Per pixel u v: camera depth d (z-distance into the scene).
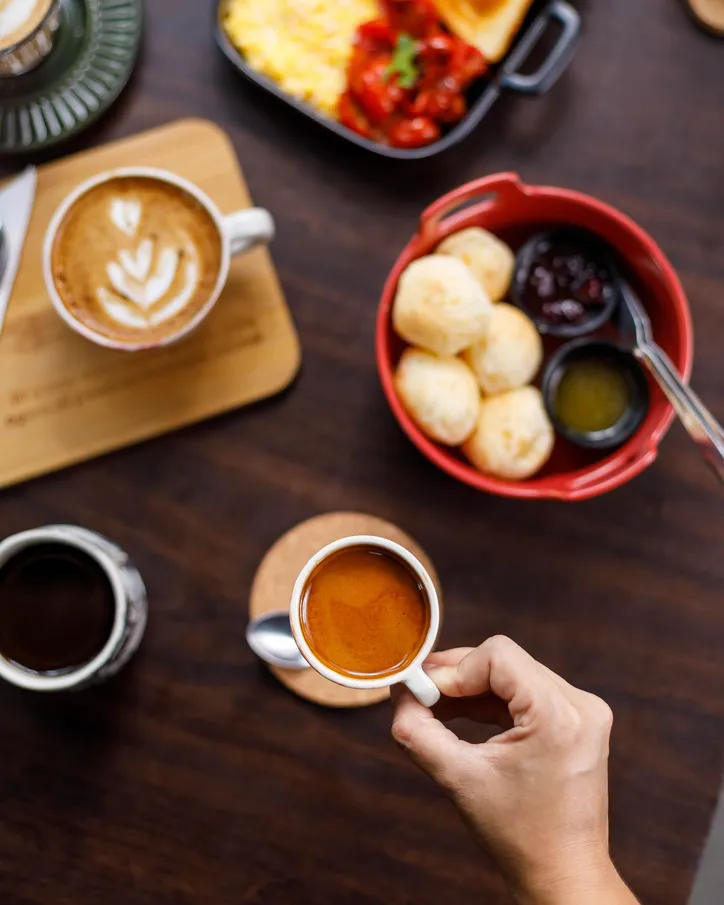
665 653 0.84
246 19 0.85
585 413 0.83
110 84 0.85
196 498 0.84
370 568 0.74
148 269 0.82
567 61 0.86
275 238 0.85
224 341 0.84
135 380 0.84
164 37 0.86
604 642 0.84
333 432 0.85
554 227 0.84
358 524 0.83
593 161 0.87
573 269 0.83
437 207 0.78
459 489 0.85
